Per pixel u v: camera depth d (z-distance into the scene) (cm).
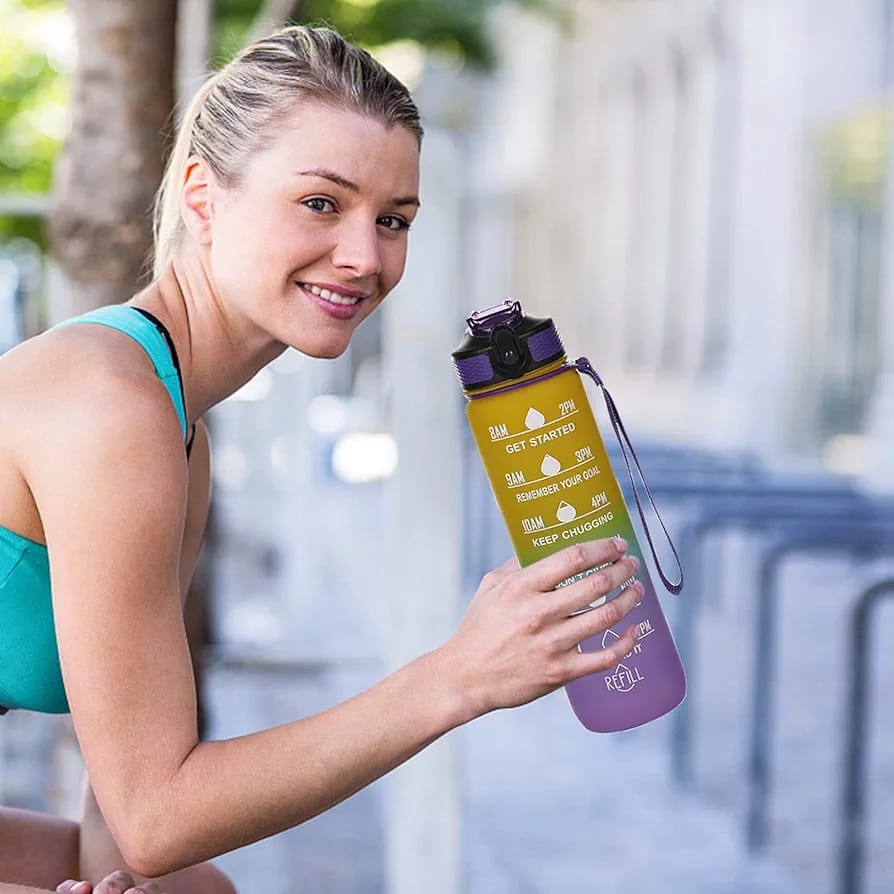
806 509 546
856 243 1330
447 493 312
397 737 164
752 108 1500
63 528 164
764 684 460
